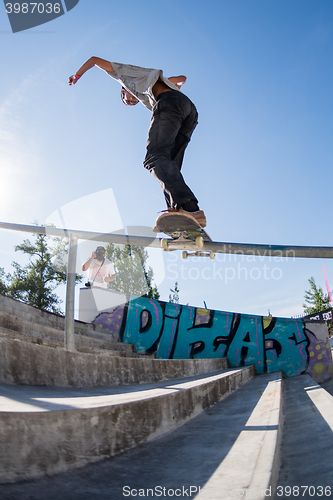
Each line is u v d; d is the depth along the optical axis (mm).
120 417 1397
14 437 927
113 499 896
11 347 1823
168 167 2318
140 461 1246
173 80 3041
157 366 3742
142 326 8031
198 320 8320
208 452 1324
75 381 2311
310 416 2240
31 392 1658
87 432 1199
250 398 2855
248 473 1012
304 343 7922
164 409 1764
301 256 2545
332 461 1254
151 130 2484
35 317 5090
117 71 2676
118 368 2936
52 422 1066
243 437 1493
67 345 2906
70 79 2688
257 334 8141
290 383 5684
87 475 1064
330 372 7633
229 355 8055
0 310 4199
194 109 2693
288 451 1531
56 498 863
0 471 858
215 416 2162
